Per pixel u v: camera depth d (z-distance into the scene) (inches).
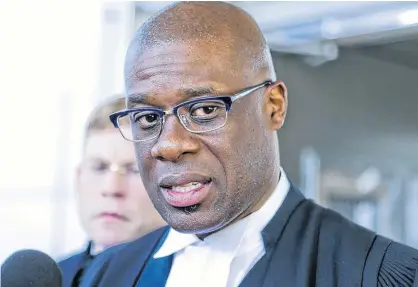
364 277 39.9
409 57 161.3
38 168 113.6
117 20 112.7
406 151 175.0
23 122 114.0
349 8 114.7
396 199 172.2
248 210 43.7
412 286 38.9
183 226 41.9
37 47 114.3
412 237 174.7
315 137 154.6
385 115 167.9
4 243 111.3
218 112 40.7
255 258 43.3
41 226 112.9
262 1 117.0
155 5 111.2
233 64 41.3
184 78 40.3
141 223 69.8
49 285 42.8
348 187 161.8
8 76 113.7
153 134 41.8
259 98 42.8
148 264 48.4
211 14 42.8
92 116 72.9
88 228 70.7
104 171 70.5
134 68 42.4
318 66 152.3
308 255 42.0
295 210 45.0
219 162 40.8
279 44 132.5
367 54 156.9
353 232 42.9
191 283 44.4
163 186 41.8
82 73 113.9
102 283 49.4
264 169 43.2
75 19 114.1
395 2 110.4
